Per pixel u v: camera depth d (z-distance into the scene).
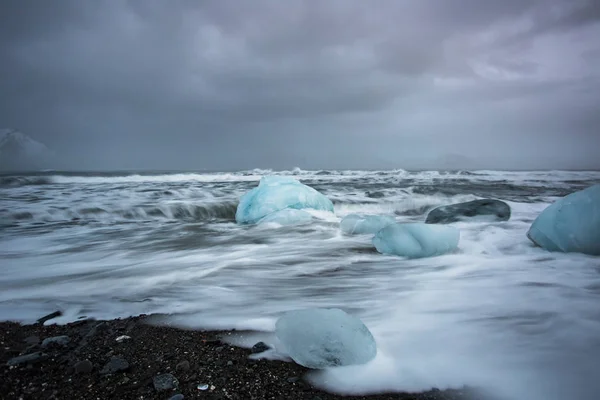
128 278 3.80
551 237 4.57
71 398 1.67
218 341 2.30
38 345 2.21
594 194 4.43
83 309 2.90
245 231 6.76
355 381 1.85
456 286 3.41
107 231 6.95
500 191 13.96
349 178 24.70
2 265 4.37
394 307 2.90
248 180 22.02
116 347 2.21
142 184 17.67
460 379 1.87
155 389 1.74
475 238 5.33
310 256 4.77
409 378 1.88
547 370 1.95
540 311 2.74
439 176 27.28
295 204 7.67
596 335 2.34
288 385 1.81
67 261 4.59
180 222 8.19
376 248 5.09
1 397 1.66
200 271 4.08
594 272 3.75
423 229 4.70
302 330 2.14
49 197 11.48
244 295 3.26
